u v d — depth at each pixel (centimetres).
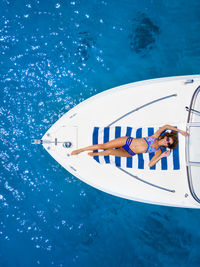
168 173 385
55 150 394
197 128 348
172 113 384
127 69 453
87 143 394
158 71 453
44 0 455
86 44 454
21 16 455
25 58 454
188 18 456
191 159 352
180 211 444
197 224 443
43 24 456
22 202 448
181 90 382
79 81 452
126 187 391
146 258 445
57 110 450
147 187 388
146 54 454
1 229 449
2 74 453
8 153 451
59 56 454
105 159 386
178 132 380
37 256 448
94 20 456
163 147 354
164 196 385
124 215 448
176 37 457
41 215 448
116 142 365
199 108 349
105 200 447
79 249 449
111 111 393
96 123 394
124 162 387
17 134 451
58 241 449
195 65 452
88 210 448
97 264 447
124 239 449
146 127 384
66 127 394
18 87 453
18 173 449
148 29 454
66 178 444
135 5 457
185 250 442
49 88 454
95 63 453
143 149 357
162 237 445
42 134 449
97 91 450
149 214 446
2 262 450
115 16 457
